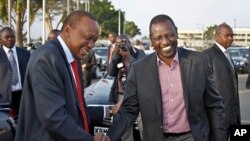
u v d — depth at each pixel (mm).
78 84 2939
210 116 3445
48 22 38719
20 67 6246
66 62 2787
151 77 3318
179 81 3303
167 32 3279
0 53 6121
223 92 5242
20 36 30734
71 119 2674
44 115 2607
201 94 3295
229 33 5375
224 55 5355
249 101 13078
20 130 2764
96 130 4730
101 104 5727
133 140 5211
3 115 4320
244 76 23625
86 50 2879
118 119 3488
